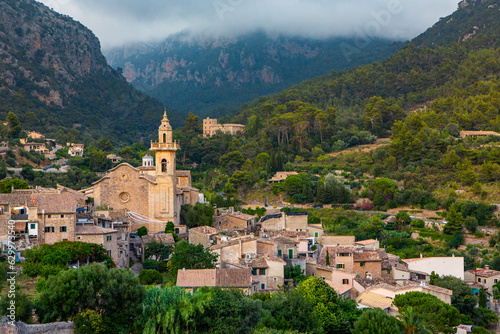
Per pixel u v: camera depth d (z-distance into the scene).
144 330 73.50
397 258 136.75
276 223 153.00
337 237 142.88
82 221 112.31
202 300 77.31
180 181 178.62
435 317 93.31
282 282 107.06
